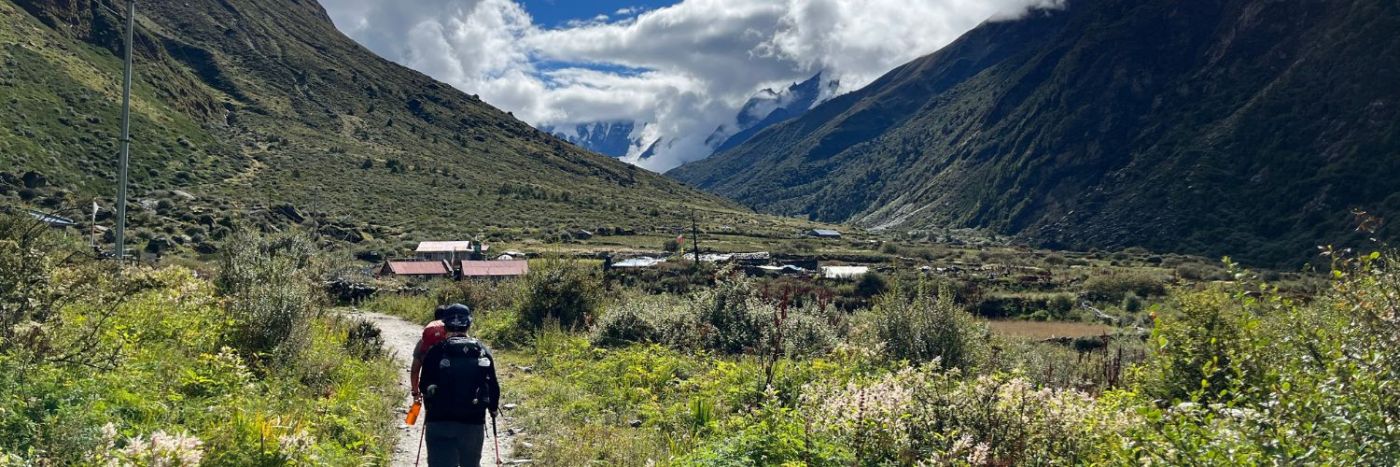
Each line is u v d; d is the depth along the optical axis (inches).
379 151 5664.4
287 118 5949.8
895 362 464.8
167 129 4010.8
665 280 2000.5
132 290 337.1
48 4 4680.1
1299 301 243.9
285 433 265.0
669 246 3993.6
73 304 315.0
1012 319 2245.3
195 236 2253.9
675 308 706.8
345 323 593.3
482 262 2642.7
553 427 374.6
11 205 288.4
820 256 4109.3
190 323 426.0
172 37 6722.4
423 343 247.9
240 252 631.2
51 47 4160.9
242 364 364.2
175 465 206.5
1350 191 6063.0
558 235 4050.2
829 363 452.8
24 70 3580.2
